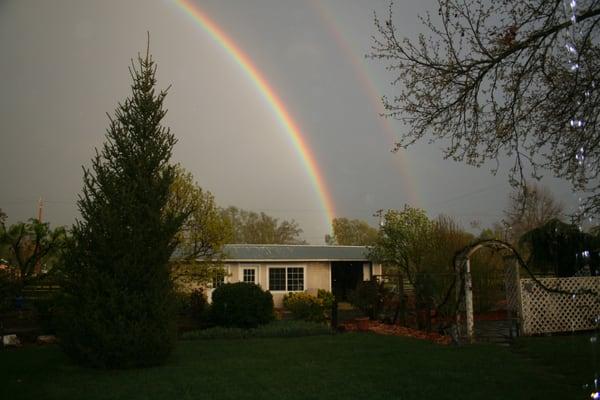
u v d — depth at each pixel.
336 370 8.33
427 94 8.88
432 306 13.79
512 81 8.54
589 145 7.54
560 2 7.80
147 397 6.77
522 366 8.34
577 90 7.66
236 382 7.57
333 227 61.78
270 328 14.15
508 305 12.49
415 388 6.93
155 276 9.21
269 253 28.70
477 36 8.43
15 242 15.25
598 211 7.36
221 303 14.98
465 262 11.89
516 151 8.62
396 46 8.96
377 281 18.89
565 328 12.09
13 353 10.79
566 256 14.38
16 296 14.75
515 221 14.81
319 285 28.05
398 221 19.61
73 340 8.84
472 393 6.57
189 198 17.14
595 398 5.32
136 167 9.45
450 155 9.02
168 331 9.14
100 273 8.88
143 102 9.70
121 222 9.16
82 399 6.74
